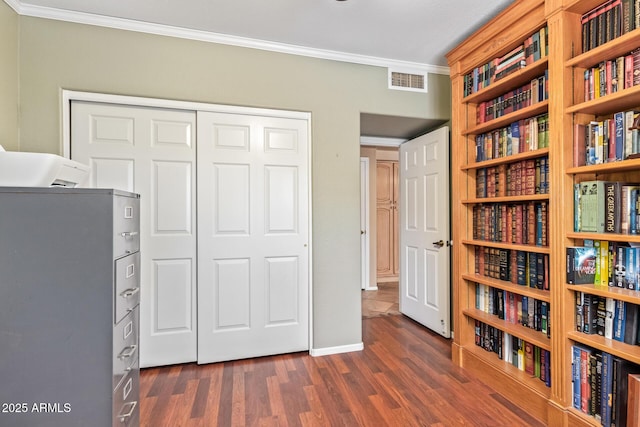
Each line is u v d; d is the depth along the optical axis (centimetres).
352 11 197
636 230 136
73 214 112
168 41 218
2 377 108
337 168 254
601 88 150
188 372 219
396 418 169
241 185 237
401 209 344
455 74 232
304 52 243
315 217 250
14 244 108
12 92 188
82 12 199
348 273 257
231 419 169
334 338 252
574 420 150
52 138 200
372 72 262
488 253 219
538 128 180
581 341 149
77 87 203
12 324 108
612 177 156
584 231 152
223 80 228
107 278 113
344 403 182
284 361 236
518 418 168
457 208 231
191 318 231
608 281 149
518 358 195
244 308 239
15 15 190
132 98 213
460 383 204
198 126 228
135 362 143
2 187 108
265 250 243
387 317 339
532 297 173
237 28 216
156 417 171
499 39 194
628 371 136
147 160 220
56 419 111
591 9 152
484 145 221
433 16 203
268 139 242
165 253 225
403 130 317
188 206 229
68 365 111
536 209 180
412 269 325
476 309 229
